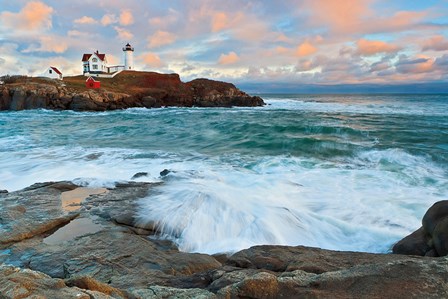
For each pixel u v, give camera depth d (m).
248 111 44.31
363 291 3.30
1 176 10.46
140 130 22.70
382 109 43.62
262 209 7.29
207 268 4.78
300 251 4.92
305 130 20.30
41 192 8.12
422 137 17.98
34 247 5.37
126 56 83.69
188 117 34.00
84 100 46.25
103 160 12.78
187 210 7.11
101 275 4.41
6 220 6.25
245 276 3.87
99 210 7.12
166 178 9.77
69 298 2.74
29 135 19.94
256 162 12.46
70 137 19.67
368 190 9.02
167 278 4.29
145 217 6.75
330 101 79.25
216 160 12.91
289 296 3.30
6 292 2.71
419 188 9.16
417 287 3.31
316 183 9.66
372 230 6.39
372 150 13.87
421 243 5.32
